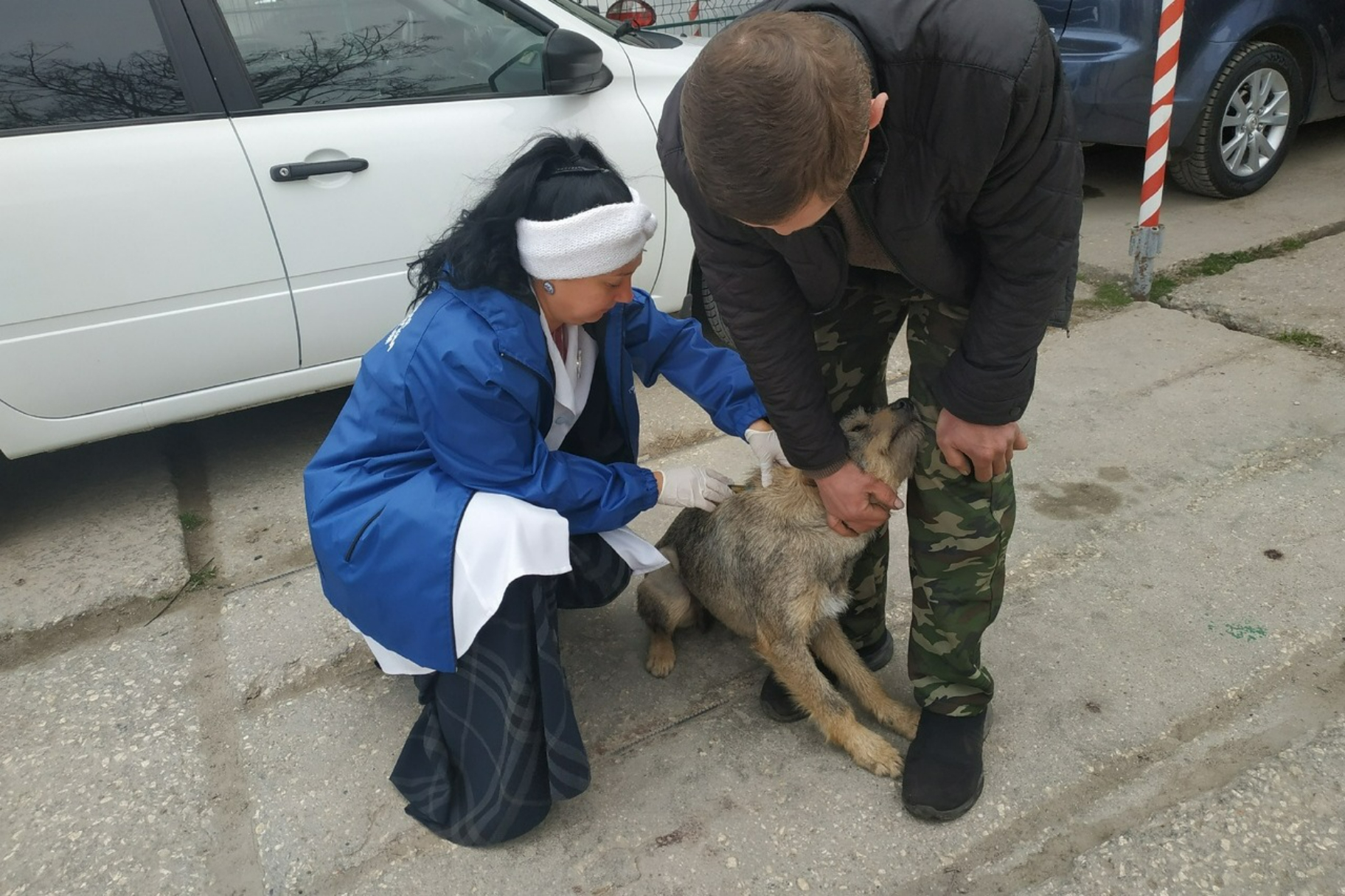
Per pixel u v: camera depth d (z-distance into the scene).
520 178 1.88
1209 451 3.31
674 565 2.56
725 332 1.87
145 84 2.98
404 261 3.41
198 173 3.03
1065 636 2.54
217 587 3.03
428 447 2.08
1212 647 2.46
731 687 2.50
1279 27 5.50
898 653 2.61
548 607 2.00
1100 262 5.01
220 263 3.12
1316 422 3.42
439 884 1.99
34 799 2.26
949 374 1.70
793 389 1.81
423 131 3.33
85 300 2.98
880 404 2.33
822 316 2.08
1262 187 5.92
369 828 2.13
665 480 2.25
